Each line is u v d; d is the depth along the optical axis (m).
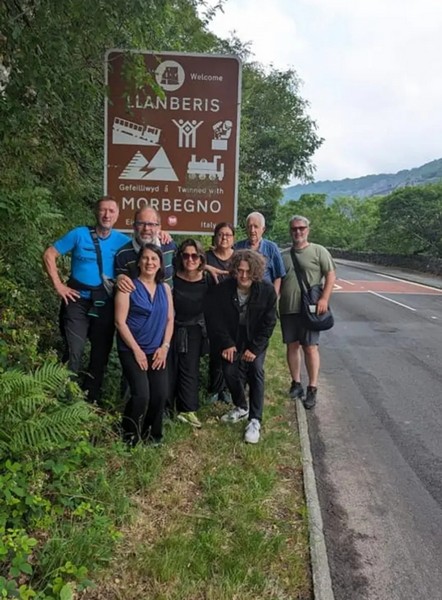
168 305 3.94
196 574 2.65
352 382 6.88
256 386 4.41
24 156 4.70
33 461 2.86
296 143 21.83
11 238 4.29
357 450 4.58
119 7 3.85
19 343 3.53
